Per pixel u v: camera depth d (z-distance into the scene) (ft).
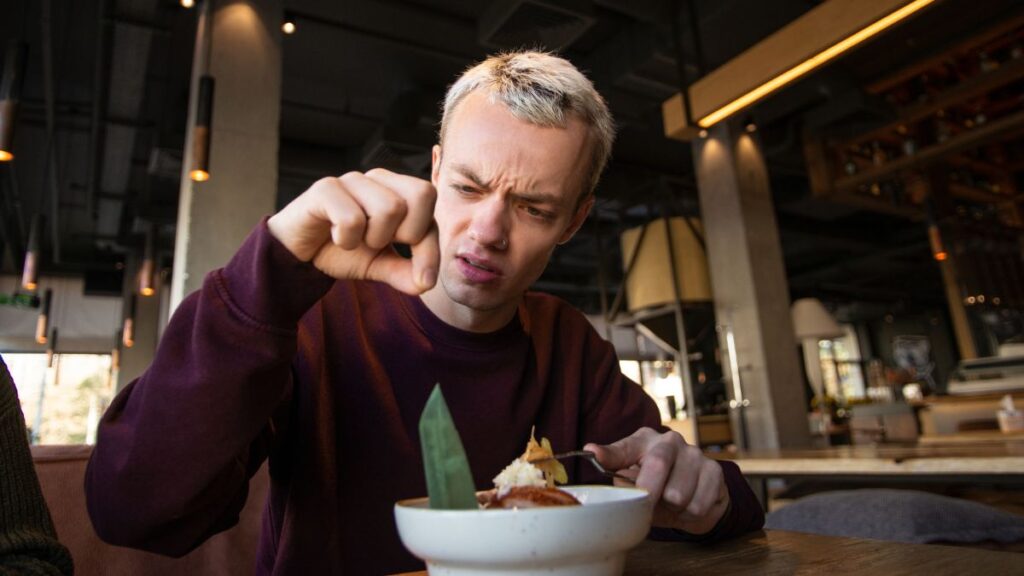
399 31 17.47
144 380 2.10
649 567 2.23
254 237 1.99
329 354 3.10
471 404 3.16
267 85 13.06
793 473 6.93
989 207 26.00
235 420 1.98
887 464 6.12
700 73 13.15
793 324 19.85
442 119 2.94
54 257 34.65
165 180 26.86
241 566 4.05
